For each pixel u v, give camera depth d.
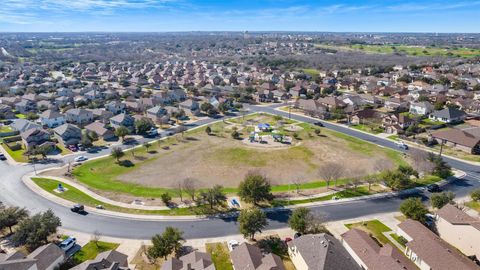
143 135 116.75
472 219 56.16
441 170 83.44
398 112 147.12
